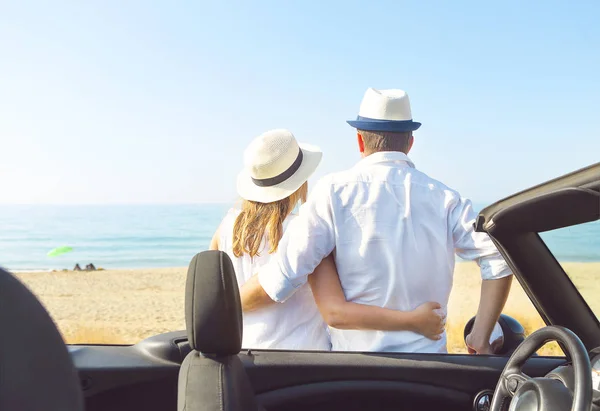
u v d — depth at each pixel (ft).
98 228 269.23
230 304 5.86
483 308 8.25
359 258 8.13
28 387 2.61
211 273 5.90
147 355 8.04
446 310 8.46
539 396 4.85
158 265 179.83
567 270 6.29
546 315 6.71
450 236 8.29
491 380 7.80
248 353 7.98
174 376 7.94
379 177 8.25
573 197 5.45
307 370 7.76
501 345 8.24
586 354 4.89
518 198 5.83
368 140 8.48
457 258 8.66
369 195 8.18
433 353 8.04
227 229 9.23
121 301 69.87
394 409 7.82
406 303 8.16
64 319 53.88
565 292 6.42
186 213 342.23
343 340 8.43
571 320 6.58
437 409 7.83
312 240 8.14
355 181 8.26
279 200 9.02
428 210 8.18
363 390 7.76
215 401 5.45
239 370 6.07
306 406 7.74
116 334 45.03
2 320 2.62
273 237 8.90
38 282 94.02
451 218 8.25
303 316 8.75
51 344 2.77
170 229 265.54
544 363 7.75
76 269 116.57
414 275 8.09
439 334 8.19
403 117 8.45
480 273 8.34
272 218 8.95
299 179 9.17
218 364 5.81
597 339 6.55
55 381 2.73
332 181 8.33
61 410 2.72
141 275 107.34
